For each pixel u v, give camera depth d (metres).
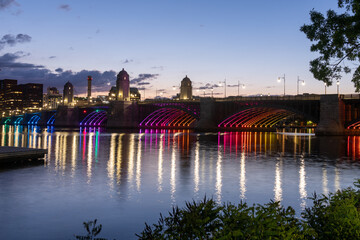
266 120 160.12
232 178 31.23
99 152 55.97
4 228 16.70
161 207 20.58
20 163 40.03
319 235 6.54
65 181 29.08
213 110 151.38
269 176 32.59
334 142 84.56
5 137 103.56
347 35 15.02
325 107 106.06
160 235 6.15
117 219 18.12
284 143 80.88
